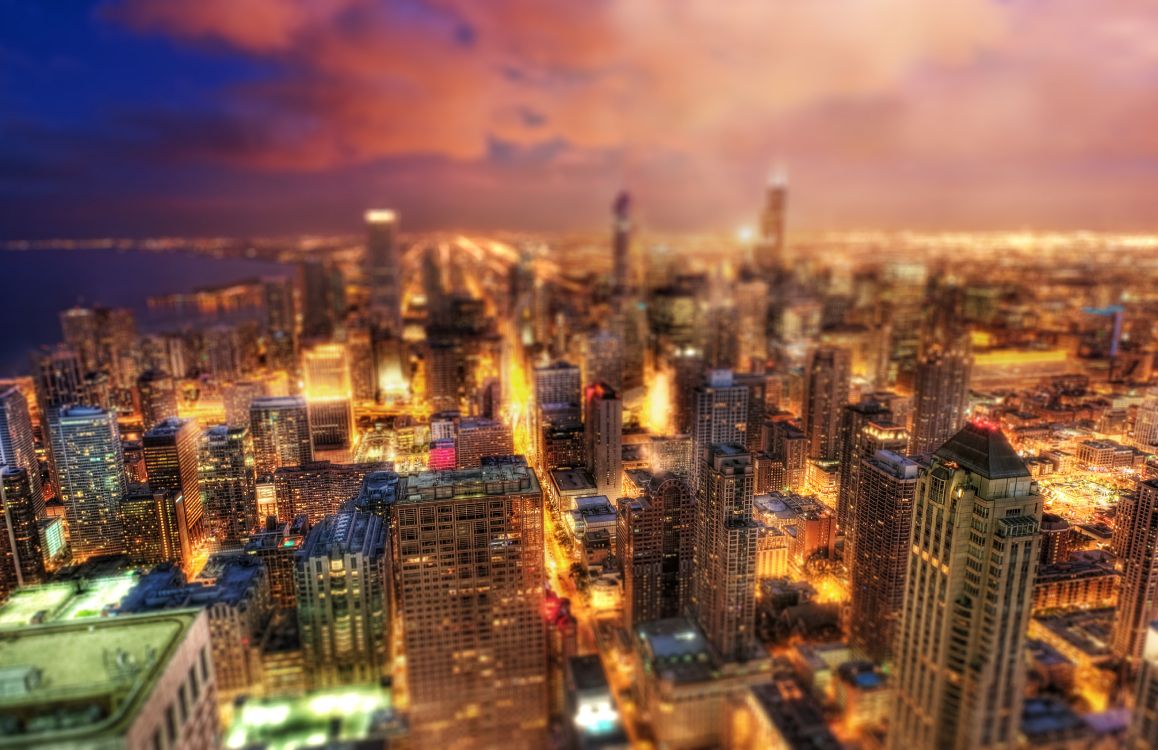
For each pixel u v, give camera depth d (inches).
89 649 7150.6
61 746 5885.8
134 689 6501.0
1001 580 7770.7
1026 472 7824.8
